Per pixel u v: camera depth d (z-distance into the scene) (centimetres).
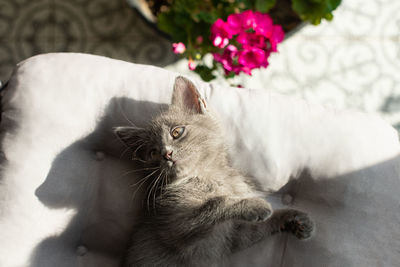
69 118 54
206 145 54
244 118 57
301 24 78
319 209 56
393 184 53
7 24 83
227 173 56
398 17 83
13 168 53
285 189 57
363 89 81
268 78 81
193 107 56
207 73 71
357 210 53
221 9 70
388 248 52
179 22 69
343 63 82
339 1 68
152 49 82
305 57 82
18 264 52
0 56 82
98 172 57
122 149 57
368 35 83
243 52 61
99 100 56
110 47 83
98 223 57
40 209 53
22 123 53
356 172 54
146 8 78
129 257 55
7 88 56
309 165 56
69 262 55
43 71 55
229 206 51
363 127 56
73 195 55
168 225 54
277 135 56
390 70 82
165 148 52
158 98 57
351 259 53
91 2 84
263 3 68
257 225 56
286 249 56
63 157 54
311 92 81
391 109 81
